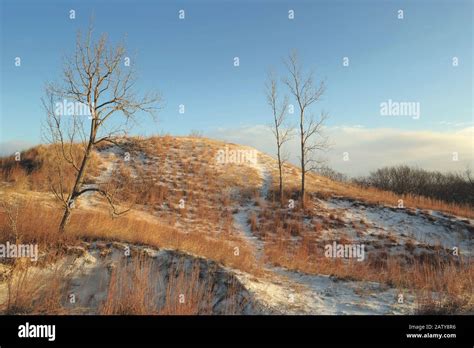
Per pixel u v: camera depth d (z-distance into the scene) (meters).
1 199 18.34
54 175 23.61
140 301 8.92
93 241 12.01
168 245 12.73
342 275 13.33
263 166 37.12
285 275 13.33
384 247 21.48
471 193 44.06
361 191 33.81
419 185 49.66
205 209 26.36
